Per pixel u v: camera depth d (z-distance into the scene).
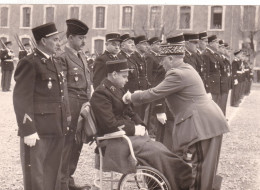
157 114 6.45
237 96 15.48
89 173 6.32
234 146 8.42
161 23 31.39
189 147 4.86
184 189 4.78
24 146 4.49
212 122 4.77
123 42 7.84
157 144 4.89
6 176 6.03
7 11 33.41
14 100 4.43
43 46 4.62
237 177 6.26
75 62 5.50
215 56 10.50
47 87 4.59
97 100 4.84
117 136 4.75
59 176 4.84
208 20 31.28
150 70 8.20
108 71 5.03
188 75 4.80
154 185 4.72
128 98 4.98
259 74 30.27
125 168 4.64
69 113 4.99
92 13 33.38
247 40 30.94
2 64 19.27
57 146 4.74
